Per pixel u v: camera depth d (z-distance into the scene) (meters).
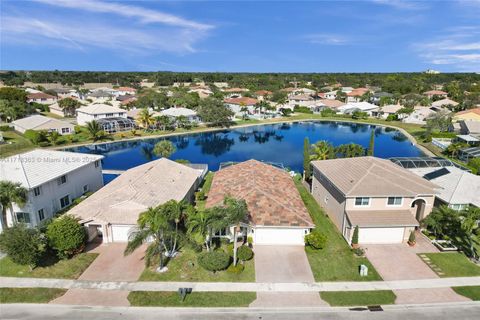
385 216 30.81
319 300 22.73
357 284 24.62
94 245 29.78
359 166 35.91
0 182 29.84
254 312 21.50
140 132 88.94
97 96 151.38
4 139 75.00
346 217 31.28
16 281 24.48
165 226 25.19
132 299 22.55
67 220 27.52
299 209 31.77
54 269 25.97
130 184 34.00
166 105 125.56
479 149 60.16
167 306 21.92
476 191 33.50
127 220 29.62
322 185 38.97
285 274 25.75
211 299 22.64
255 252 28.91
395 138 88.94
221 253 26.06
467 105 114.94
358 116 116.19
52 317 20.81
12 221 32.03
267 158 67.94
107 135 83.56
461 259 28.19
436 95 153.12
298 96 145.88
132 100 129.88
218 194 34.41
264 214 29.94
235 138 90.00
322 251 29.25
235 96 159.75
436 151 69.75
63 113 112.31
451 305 22.42
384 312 21.62
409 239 30.41
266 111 126.88
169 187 36.56
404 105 127.94
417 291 23.88
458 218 29.31
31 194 31.86
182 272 25.81
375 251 29.41
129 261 27.27
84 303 22.16
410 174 35.06
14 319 20.59
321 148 50.16
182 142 84.50
